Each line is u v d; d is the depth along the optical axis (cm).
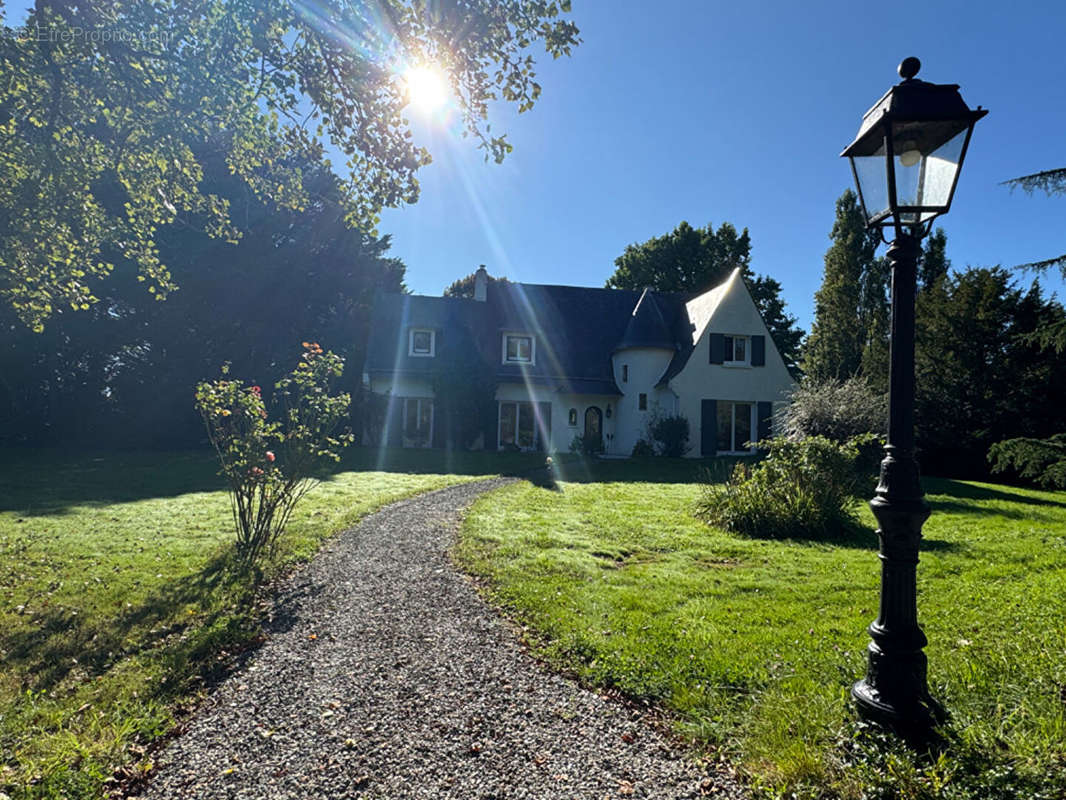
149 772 292
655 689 371
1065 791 247
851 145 336
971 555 749
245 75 672
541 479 1501
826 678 374
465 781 285
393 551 752
